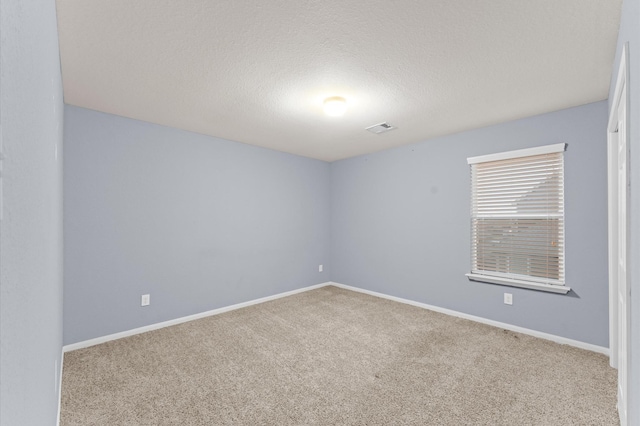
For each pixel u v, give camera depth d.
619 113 1.88
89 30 1.73
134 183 3.18
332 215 5.39
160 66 2.14
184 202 3.57
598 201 2.76
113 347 2.82
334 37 1.82
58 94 1.84
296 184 4.88
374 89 2.51
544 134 3.06
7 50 0.40
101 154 2.97
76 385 2.17
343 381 2.23
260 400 2.00
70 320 2.77
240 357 2.61
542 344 2.88
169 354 2.67
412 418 1.82
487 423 1.78
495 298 3.39
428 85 2.45
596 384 2.19
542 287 3.02
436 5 1.56
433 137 3.93
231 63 2.11
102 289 2.95
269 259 4.47
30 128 0.63
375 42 1.87
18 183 0.50
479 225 3.57
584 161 2.83
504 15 1.63
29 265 0.64
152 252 3.30
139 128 3.22
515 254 3.28
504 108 2.93
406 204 4.28
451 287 3.78
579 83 2.42
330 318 3.62
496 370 2.39
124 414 1.86
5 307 0.42
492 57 2.04
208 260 3.78
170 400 2.00
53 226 1.46
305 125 3.43
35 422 0.74
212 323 3.46
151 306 3.28
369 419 1.82
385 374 2.33
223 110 2.96
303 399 2.01
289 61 2.08
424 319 3.59
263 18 1.65
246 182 4.21
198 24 1.69
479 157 3.50
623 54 1.51
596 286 2.76
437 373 2.35
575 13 1.61
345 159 5.17
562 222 2.97
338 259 5.29
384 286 4.55
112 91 2.53
